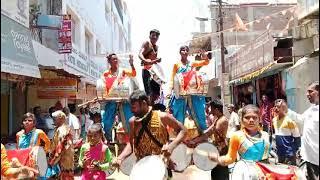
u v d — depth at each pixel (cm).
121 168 610
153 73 800
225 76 2200
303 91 1202
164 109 759
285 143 893
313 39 1123
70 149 722
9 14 1003
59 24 1380
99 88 798
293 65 1323
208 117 956
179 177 788
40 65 1198
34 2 1387
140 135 496
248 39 2630
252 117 476
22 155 612
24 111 1415
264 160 480
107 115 812
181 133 491
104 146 670
